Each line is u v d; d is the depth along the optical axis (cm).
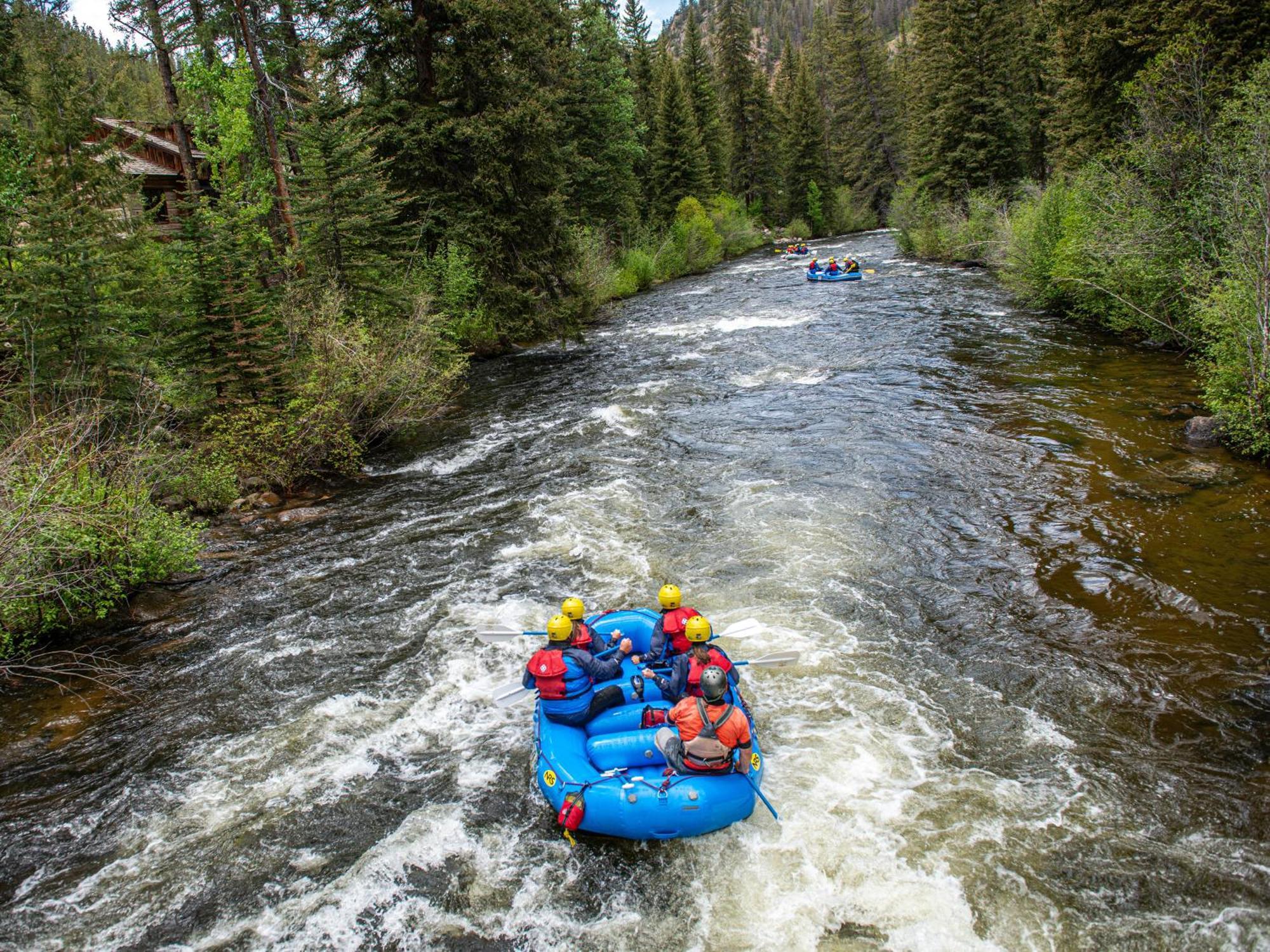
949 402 1492
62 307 1103
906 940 455
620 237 4116
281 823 584
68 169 1539
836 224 6425
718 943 463
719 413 1580
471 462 1398
